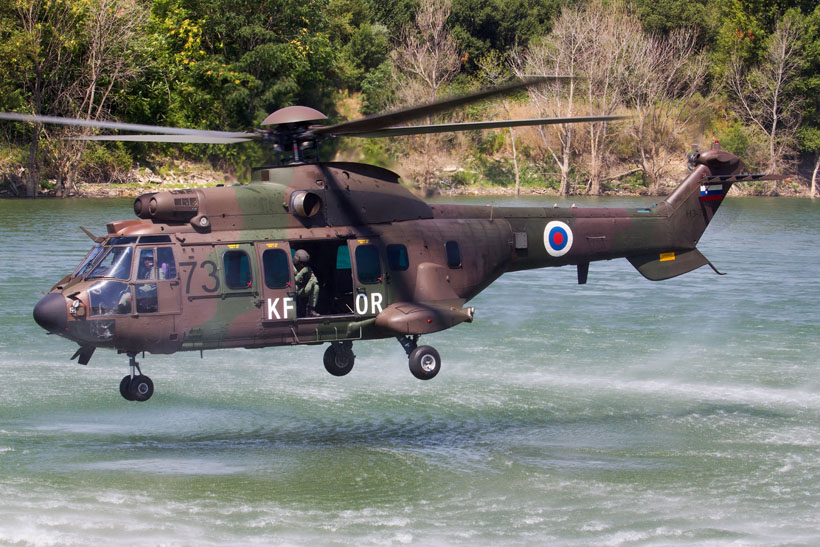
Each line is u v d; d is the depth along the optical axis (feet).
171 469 123.65
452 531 102.78
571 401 166.71
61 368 186.29
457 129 127.54
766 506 112.47
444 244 149.79
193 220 131.03
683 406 162.50
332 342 153.99
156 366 194.08
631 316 249.96
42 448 131.85
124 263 126.72
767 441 142.10
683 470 126.93
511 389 174.81
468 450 136.77
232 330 131.23
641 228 171.22
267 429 147.43
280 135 140.15
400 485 119.44
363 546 97.66
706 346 211.20
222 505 109.50
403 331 138.62
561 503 113.19
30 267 304.50
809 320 242.17
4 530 98.27
